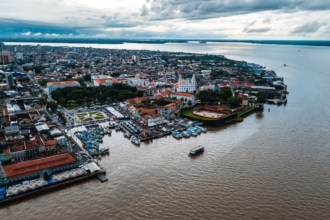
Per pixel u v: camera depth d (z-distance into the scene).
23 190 149.50
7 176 154.88
